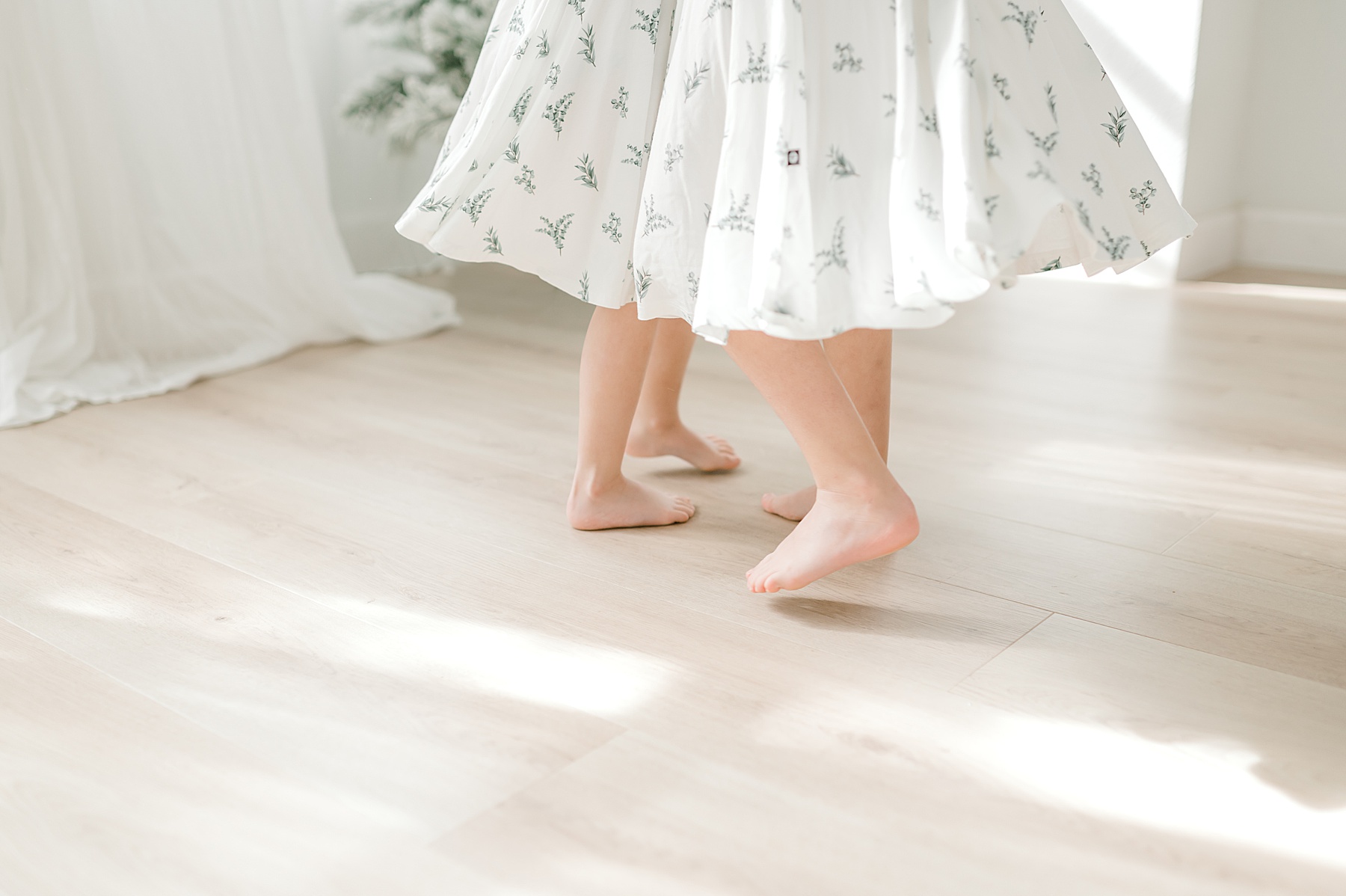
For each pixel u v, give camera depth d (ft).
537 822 2.74
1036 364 6.82
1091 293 8.82
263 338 7.15
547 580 4.08
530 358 7.14
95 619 3.79
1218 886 2.51
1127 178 3.51
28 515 4.69
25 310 6.26
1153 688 3.32
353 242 9.29
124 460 5.36
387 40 9.05
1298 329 7.60
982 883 2.52
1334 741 3.05
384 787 2.88
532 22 3.77
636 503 4.53
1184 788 2.85
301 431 5.77
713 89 3.41
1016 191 3.01
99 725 3.16
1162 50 8.86
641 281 3.62
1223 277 9.45
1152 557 4.22
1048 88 3.29
